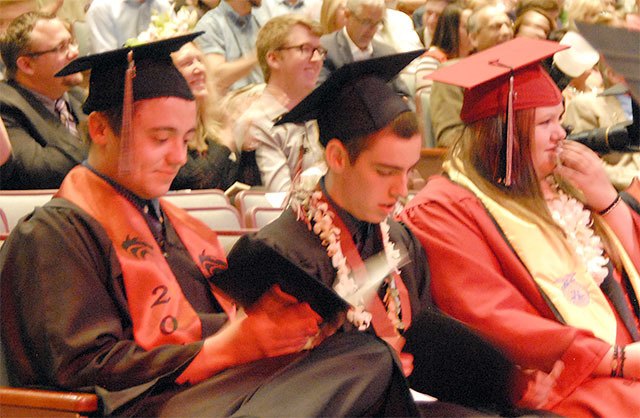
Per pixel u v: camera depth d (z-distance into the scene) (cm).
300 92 512
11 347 263
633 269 346
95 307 260
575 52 440
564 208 341
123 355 254
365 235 291
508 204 327
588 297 324
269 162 509
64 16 714
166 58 284
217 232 343
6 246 268
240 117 509
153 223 291
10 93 471
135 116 275
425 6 796
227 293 242
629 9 742
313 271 279
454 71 335
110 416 245
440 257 317
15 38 467
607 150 351
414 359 274
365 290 275
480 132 334
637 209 375
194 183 497
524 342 304
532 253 322
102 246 270
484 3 660
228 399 241
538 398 278
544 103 331
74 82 480
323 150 292
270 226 290
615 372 306
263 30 511
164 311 273
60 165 463
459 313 312
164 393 252
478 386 274
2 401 251
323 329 247
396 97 283
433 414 268
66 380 253
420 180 483
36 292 257
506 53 335
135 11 680
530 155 332
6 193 378
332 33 627
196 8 698
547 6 676
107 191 281
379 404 243
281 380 236
